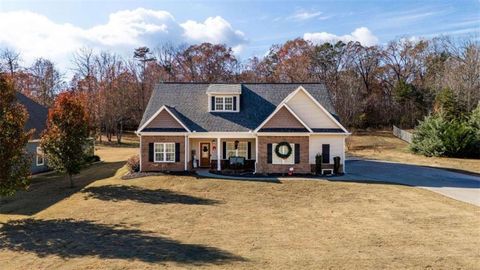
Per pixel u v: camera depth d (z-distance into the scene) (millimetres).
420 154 44094
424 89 73188
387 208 18234
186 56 80000
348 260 10609
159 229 14500
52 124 24688
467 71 60750
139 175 27422
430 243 12289
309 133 28672
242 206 18812
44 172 33812
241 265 10258
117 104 65750
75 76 70312
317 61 75938
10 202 21891
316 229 14375
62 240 13219
